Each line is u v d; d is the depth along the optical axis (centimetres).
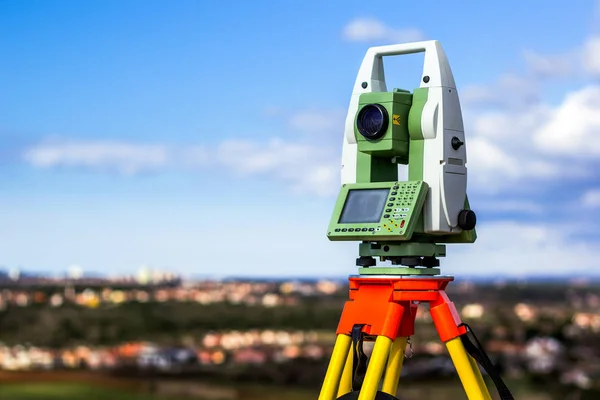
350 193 286
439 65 281
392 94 280
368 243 286
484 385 277
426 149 279
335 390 274
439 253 285
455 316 273
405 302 282
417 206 272
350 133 293
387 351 265
